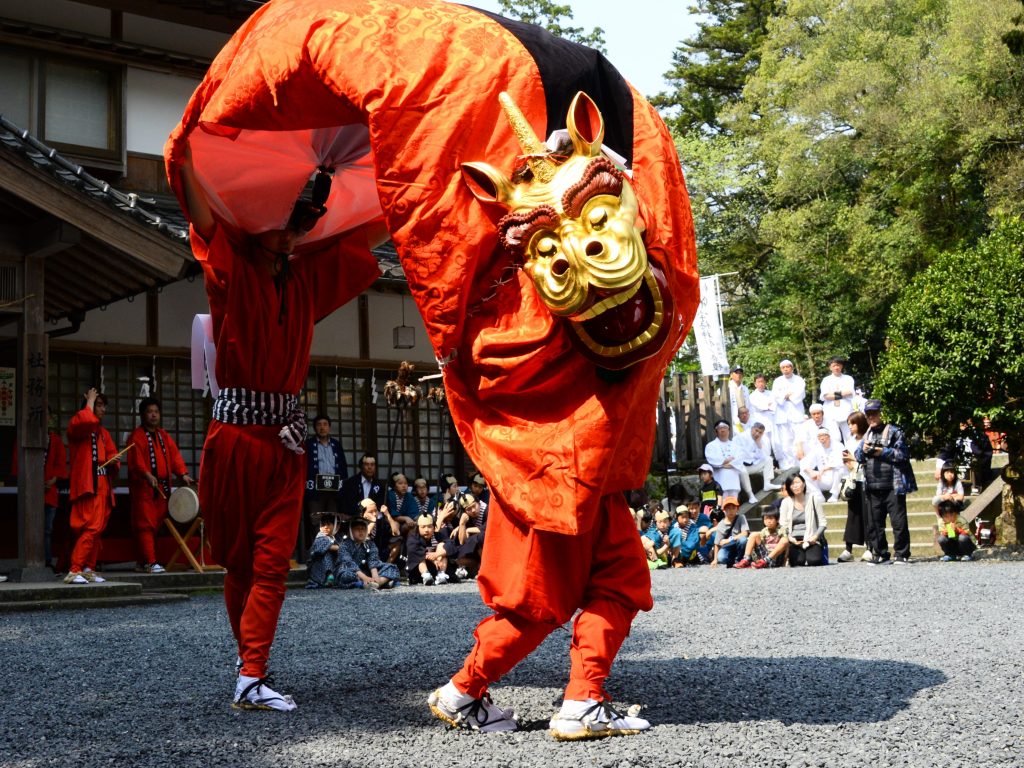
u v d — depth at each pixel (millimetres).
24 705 4820
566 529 3797
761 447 19328
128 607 9992
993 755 3531
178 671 5762
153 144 15148
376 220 5398
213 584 12039
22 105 14055
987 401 13859
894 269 30156
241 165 4879
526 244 3672
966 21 28344
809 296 33062
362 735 4008
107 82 14766
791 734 3885
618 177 3664
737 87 41938
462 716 4082
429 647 6559
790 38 33375
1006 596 9031
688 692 4770
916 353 14086
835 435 18234
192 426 14562
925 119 28812
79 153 14305
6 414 13133
